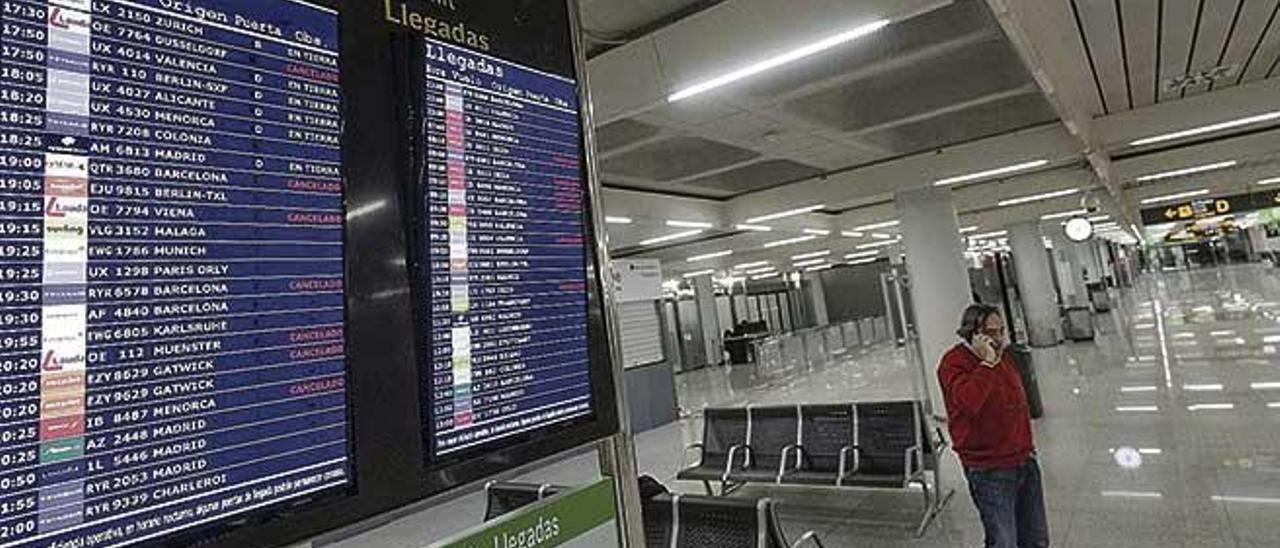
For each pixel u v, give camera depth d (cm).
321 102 93
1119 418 697
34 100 69
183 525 74
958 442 328
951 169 773
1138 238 3369
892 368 1391
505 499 308
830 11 321
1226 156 891
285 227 86
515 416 111
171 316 76
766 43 340
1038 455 598
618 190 782
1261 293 2016
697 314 2244
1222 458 527
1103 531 417
